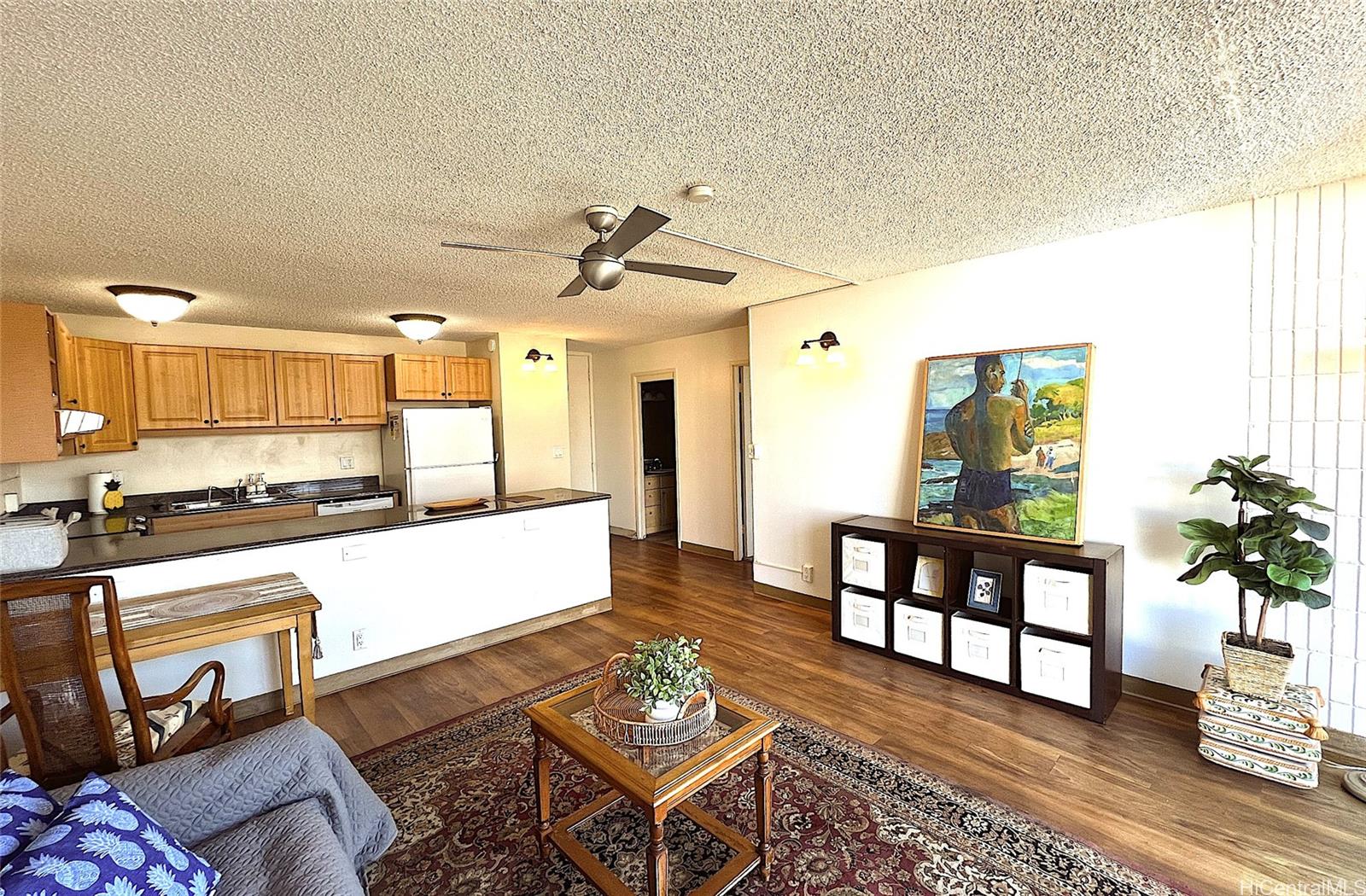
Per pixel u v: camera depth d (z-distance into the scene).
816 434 4.23
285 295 3.78
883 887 1.76
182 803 1.46
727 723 1.86
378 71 1.44
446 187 2.16
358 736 2.69
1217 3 1.25
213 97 1.53
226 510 4.45
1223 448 2.63
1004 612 3.13
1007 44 1.39
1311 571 2.12
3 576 2.28
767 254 3.18
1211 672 2.52
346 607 3.19
